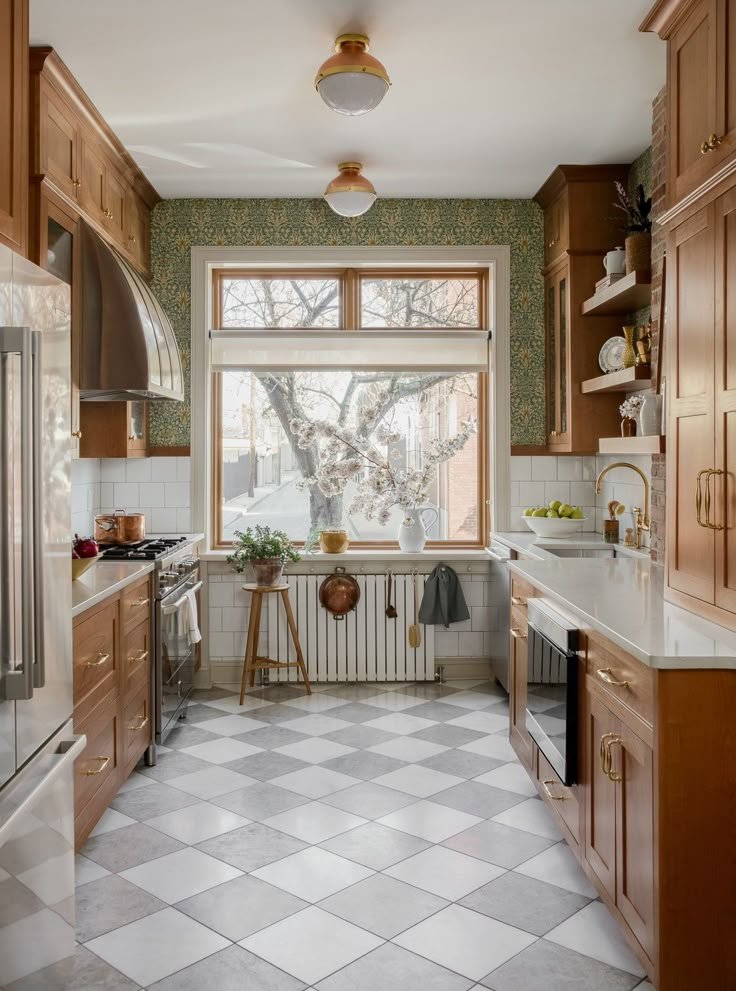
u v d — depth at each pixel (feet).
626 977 7.38
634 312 14.90
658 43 10.61
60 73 10.94
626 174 15.14
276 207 16.88
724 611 7.77
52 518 6.80
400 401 17.98
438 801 11.18
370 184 14.39
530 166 15.11
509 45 10.64
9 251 6.00
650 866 6.83
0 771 5.82
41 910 6.49
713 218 8.07
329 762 12.63
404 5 9.66
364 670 17.08
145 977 7.36
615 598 9.32
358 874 9.21
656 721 6.70
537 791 11.19
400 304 17.87
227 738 13.78
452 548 18.06
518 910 8.48
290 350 17.47
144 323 12.70
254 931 8.08
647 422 11.04
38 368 6.20
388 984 7.25
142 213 16.19
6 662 5.88
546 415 17.08
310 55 10.85
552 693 9.76
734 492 7.61
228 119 12.84
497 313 17.11
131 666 11.46
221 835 10.17
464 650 17.49
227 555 16.65
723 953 6.73
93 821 9.68
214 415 17.79
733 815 6.72
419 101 12.28
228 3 9.57
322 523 18.03
